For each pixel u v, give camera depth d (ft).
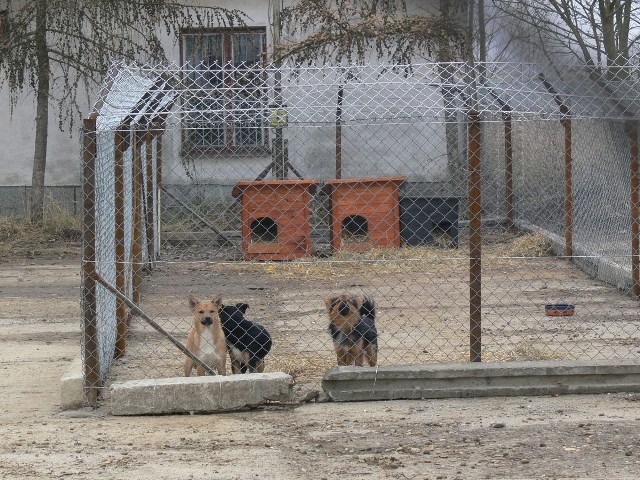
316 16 73.56
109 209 35.60
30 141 81.82
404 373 29.76
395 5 77.20
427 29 72.43
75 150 81.20
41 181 75.15
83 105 80.48
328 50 74.84
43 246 70.03
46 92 74.23
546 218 66.03
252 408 28.86
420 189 75.82
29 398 30.96
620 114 34.47
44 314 46.39
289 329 41.78
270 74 38.99
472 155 30.86
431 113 67.87
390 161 76.07
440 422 26.78
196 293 51.60
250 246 63.93
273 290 52.70
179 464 23.20
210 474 22.34
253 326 32.89
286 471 22.50
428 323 42.60
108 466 23.09
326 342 38.81
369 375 29.68
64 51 77.20
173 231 70.18
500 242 67.00
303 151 75.46
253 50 80.74
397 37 73.51
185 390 28.50
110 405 29.63
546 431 25.54
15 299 50.62
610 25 67.26
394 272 57.36
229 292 52.03
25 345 39.34
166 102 38.58
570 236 57.57
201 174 73.67
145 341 39.65
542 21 71.36
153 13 73.41
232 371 33.55
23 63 73.20
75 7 72.43
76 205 80.79
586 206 56.24
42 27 72.74
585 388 29.99
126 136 36.50
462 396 29.76
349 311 31.78
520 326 41.39
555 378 29.99
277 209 63.87
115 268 35.96
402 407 28.81
